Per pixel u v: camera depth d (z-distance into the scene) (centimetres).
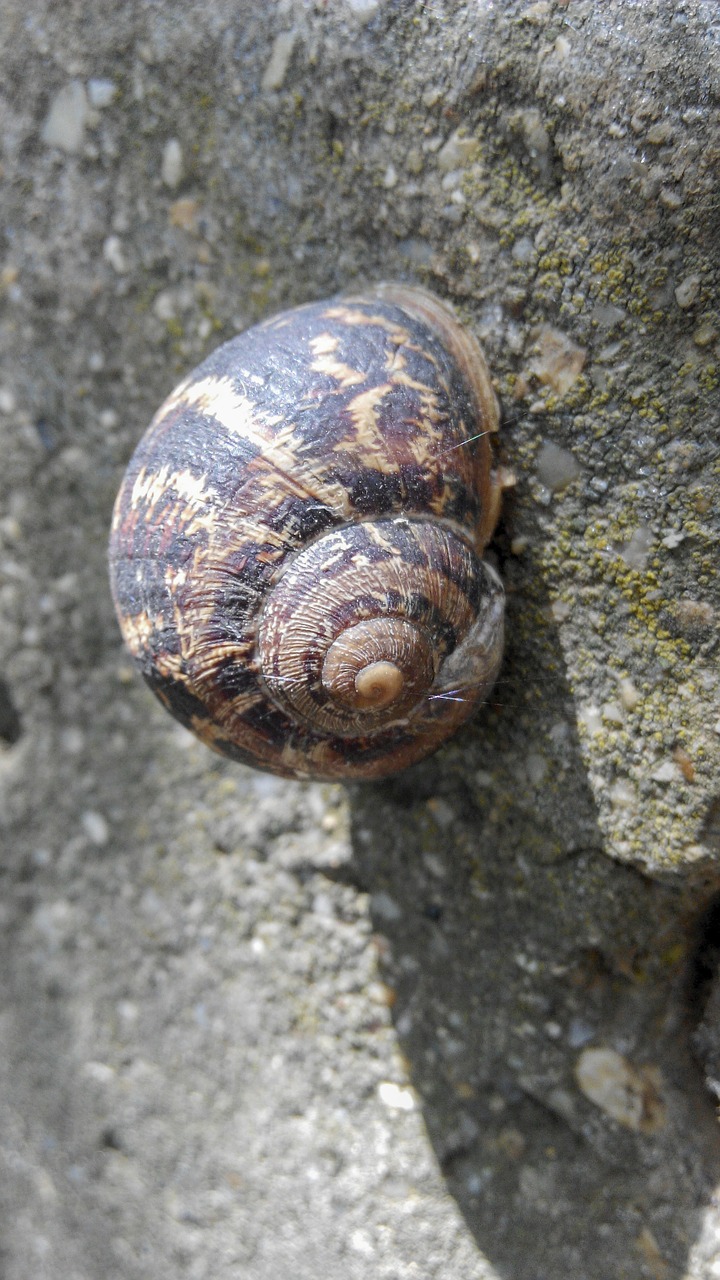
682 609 9
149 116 10
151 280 10
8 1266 14
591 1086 10
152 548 9
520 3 9
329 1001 11
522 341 9
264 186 10
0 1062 13
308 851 11
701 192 8
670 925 10
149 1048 12
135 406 11
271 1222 11
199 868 12
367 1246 11
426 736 9
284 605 8
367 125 9
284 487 8
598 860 9
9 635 12
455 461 9
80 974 13
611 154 8
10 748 13
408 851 10
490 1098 10
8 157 11
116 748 12
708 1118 10
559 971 10
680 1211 10
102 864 12
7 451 12
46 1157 13
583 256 9
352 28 9
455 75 9
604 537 9
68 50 10
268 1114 11
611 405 9
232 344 9
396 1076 11
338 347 9
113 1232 13
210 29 10
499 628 9
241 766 11
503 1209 10
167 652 9
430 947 10
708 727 9
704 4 8
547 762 9
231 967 11
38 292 11
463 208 9
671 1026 10
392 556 8
